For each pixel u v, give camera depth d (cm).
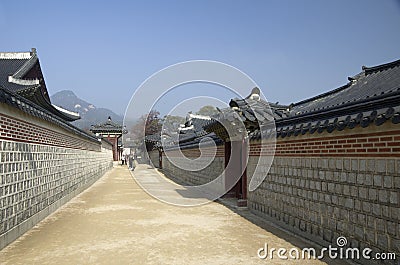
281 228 702
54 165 960
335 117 516
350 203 489
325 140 554
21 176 679
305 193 617
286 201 691
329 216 541
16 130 658
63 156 1093
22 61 2292
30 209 727
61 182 1049
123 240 605
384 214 423
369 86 898
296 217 649
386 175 420
